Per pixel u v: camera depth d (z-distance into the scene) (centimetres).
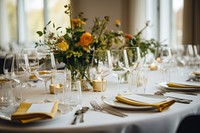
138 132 96
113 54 154
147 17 511
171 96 130
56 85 134
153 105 104
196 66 245
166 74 189
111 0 552
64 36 146
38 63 144
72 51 144
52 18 675
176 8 465
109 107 113
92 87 153
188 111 109
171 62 212
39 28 706
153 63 240
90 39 142
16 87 146
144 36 501
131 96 123
